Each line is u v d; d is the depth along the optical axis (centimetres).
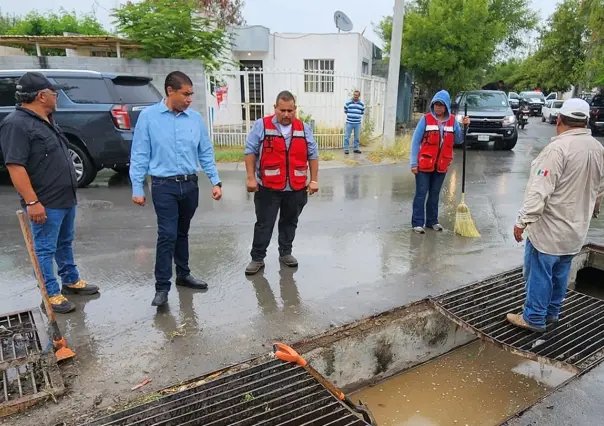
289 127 420
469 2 1547
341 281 442
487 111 1380
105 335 338
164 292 381
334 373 351
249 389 290
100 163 774
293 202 443
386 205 724
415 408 350
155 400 270
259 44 1499
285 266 475
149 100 811
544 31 2509
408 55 1642
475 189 850
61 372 294
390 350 381
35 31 1958
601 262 532
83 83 758
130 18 1138
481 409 350
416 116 2270
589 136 331
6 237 552
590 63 1927
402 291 424
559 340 372
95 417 256
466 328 378
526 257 369
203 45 1195
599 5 1736
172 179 362
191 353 318
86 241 543
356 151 1198
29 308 375
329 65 1559
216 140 1224
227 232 581
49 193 342
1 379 283
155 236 561
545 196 326
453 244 552
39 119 335
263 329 352
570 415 271
